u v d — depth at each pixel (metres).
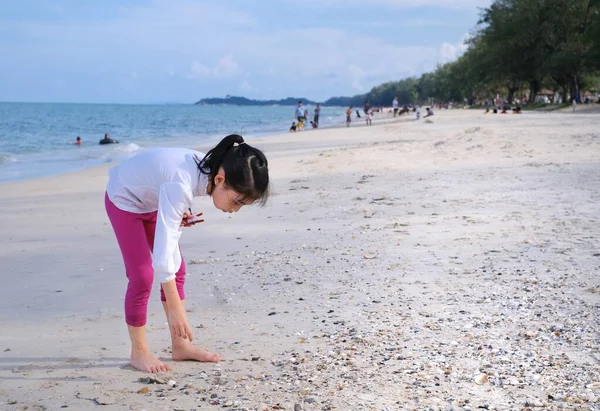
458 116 49.44
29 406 3.21
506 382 3.33
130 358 3.87
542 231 7.14
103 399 3.28
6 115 94.06
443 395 3.19
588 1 64.38
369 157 16.94
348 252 6.61
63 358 3.96
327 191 11.40
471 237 7.01
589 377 3.35
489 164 14.07
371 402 3.12
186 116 108.38
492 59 75.62
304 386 3.37
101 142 31.69
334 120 70.62
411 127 35.19
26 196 12.98
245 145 3.39
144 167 3.52
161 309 5.03
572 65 64.19
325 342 4.05
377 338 4.07
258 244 7.29
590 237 6.76
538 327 4.16
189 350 3.84
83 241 8.09
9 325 4.72
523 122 29.92
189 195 3.36
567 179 11.16
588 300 4.67
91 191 13.48
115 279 6.09
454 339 3.99
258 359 3.82
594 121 28.89
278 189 12.00
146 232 3.81
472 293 4.97
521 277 5.36
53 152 26.77
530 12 68.00
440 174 12.84
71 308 5.14
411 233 7.39
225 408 3.12
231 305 5.00
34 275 6.32
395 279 5.50
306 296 5.14
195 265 6.38
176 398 3.27
